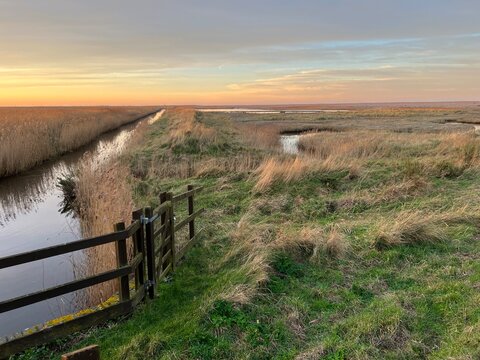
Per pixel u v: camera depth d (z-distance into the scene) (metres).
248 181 12.27
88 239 4.45
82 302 6.68
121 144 28.23
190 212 7.70
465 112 76.50
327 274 6.17
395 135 25.78
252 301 5.22
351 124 42.56
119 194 10.44
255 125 40.22
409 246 7.01
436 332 4.45
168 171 14.47
